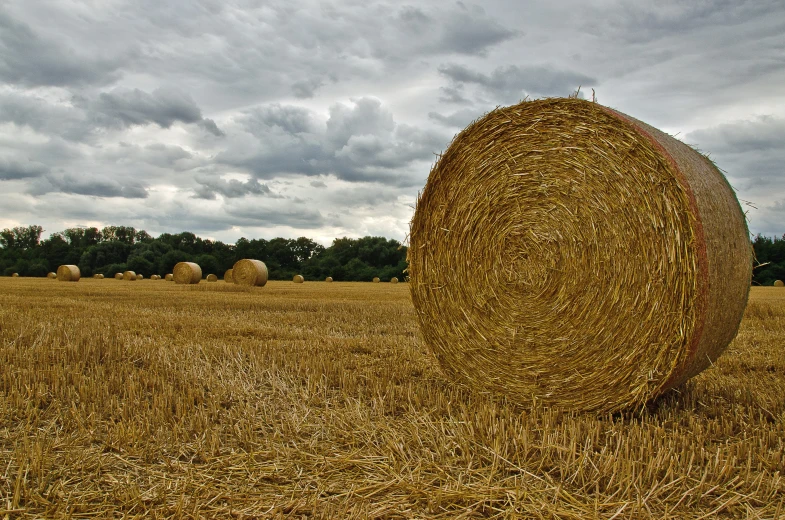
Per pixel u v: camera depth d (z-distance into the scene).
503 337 6.02
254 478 3.71
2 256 91.19
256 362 7.10
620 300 5.24
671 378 5.02
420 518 3.20
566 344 5.57
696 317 4.84
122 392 5.75
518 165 5.97
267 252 95.06
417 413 5.04
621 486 3.46
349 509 3.27
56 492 3.44
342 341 9.39
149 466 3.92
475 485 3.54
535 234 5.80
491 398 5.79
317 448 4.27
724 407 5.42
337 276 75.00
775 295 24.16
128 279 50.31
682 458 3.89
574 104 5.62
